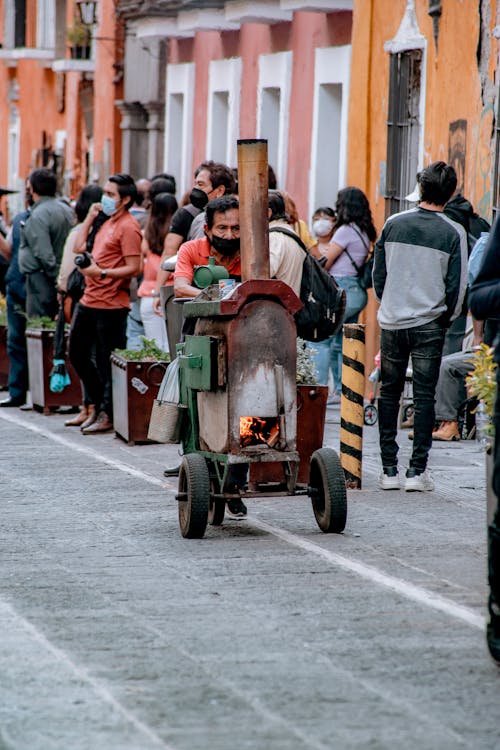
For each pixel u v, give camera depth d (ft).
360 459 85.35
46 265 123.85
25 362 128.26
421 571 64.39
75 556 67.41
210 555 67.46
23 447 103.24
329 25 149.89
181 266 80.74
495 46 110.32
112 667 50.37
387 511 78.48
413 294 82.69
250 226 72.38
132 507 79.92
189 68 192.03
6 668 50.26
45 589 61.11
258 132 168.55
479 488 85.92
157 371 104.27
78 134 255.70
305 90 155.53
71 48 252.42
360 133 138.51
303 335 80.69
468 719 45.42
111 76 232.32
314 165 152.97
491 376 60.64
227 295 68.90
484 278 51.65
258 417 69.46
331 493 71.31
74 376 122.21
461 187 116.67
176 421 73.92
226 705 46.60
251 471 80.84
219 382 69.56
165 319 89.76
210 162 95.55
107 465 94.99
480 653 52.16
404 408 113.91
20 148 298.15
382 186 134.21
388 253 83.25
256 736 43.96
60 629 55.01
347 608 58.03
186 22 180.45
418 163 127.44
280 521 75.77
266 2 158.30
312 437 83.25
